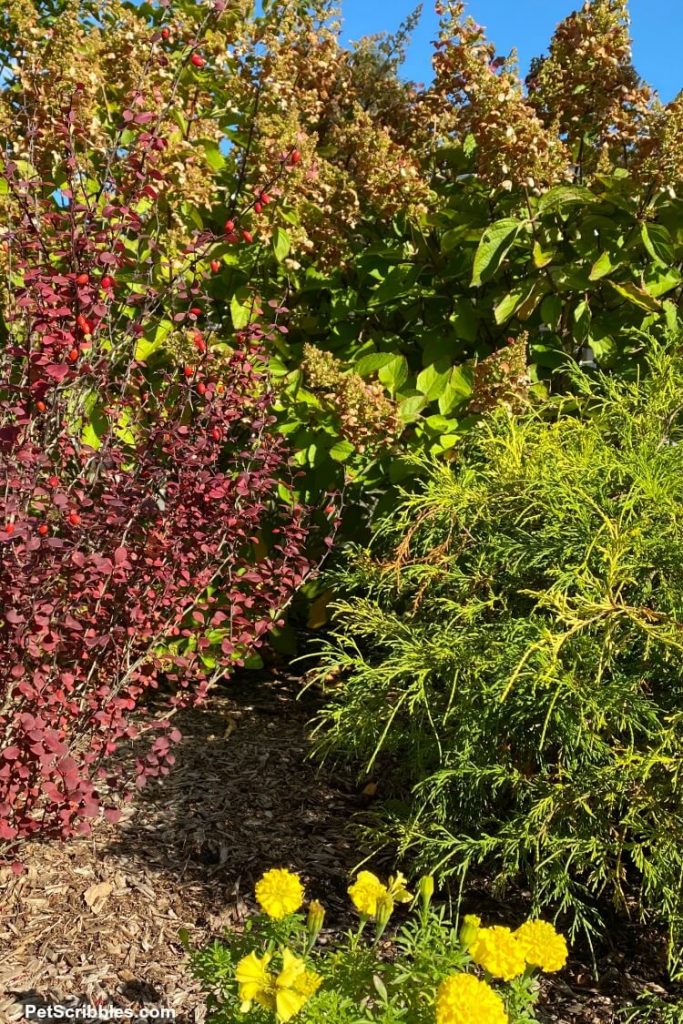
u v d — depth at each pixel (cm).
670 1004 245
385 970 190
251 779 376
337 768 388
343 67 581
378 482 426
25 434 285
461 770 267
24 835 280
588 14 434
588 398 402
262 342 369
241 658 400
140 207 388
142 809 347
